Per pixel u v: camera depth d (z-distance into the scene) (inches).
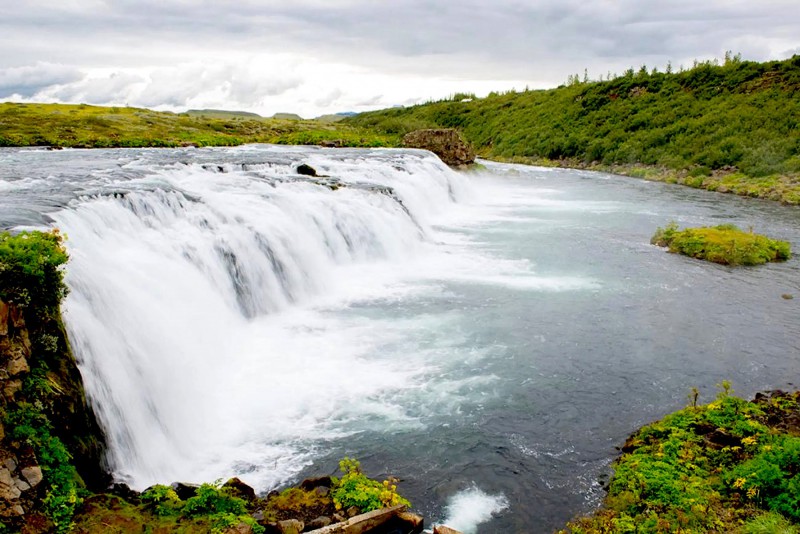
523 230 1376.7
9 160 1369.3
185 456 483.5
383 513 392.8
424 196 1568.7
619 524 386.3
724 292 916.0
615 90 4065.0
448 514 417.4
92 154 1595.7
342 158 1814.7
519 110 4817.9
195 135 2418.8
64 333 410.6
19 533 318.7
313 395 574.9
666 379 625.0
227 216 871.1
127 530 347.3
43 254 394.0
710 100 3282.5
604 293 896.9
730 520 386.0
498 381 609.3
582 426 532.7
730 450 465.1
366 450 489.1
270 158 1631.4
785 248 1150.3
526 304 839.7
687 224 1486.2
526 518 414.3
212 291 720.3
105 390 452.4
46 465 351.6
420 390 587.5
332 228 1004.6
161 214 825.5
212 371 609.6
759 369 652.1
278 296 816.3
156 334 564.4
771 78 3174.2
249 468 464.4
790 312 829.8
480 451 491.2
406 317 782.5
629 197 2028.8
